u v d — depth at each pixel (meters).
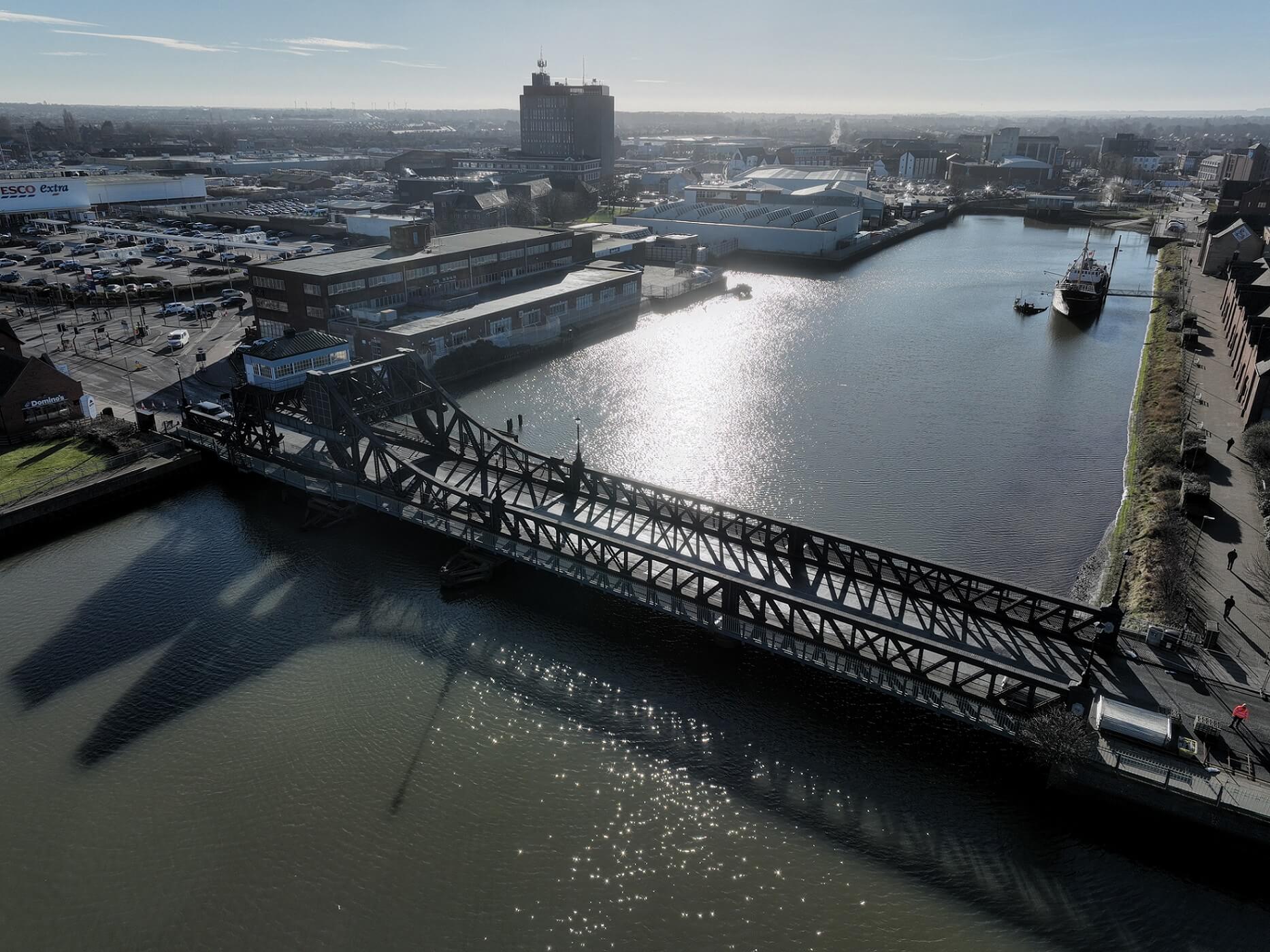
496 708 45.12
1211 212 193.62
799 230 192.75
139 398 85.31
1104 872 35.84
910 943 32.78
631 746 42.62
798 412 90.00
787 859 36.41
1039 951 32.50
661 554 51.53
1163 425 82.31
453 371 99.38
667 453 78.88
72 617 52.81
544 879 35.34
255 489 71.44
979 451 80.12
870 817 38.59
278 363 66.62
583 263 147.12
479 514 57.75
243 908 34.16
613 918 33.72
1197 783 36.59
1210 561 57.25
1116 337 123.25
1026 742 39.03
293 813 38.50
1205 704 42.16
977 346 117.19
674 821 38.25
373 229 184.00
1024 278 170.62
